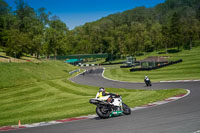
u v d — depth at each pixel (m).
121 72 65.88
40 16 130.38
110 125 9.36
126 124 9.30
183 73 48.47
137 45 152.00
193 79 35.16
